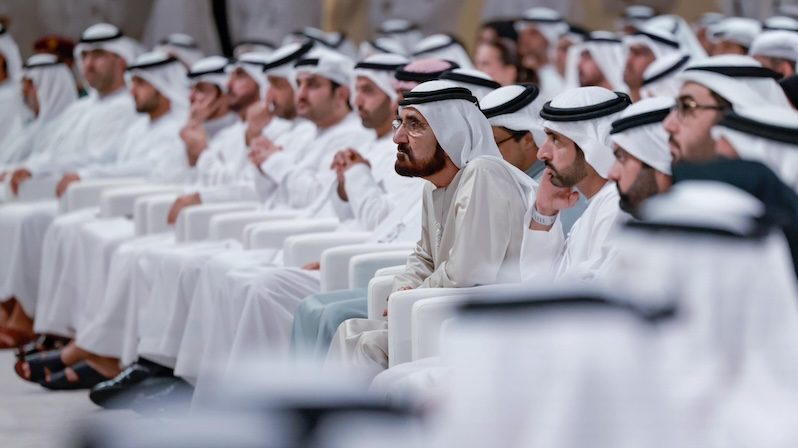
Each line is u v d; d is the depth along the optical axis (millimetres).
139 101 17688
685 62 12445
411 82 12016
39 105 20281
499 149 9938
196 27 28234
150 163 17672
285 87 14938
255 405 3398
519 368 3998
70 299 15547
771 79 8312
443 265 9102
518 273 8898
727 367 4359
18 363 14055
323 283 10859
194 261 12555
